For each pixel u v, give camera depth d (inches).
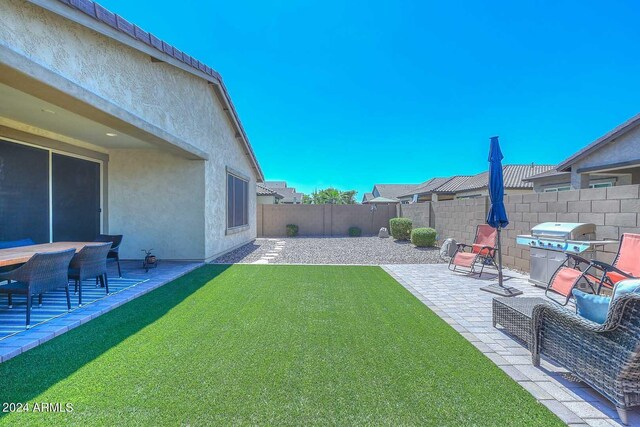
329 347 137.0
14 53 130.4
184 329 155.9
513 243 312.7
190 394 101.5
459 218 429.1
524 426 87.9
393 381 110.3
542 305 116.0
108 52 195.3
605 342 91.9
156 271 292.4
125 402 96.9
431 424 88.5
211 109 365.1
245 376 112.7
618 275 177.6
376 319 172.6
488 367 120.5
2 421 87.6
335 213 744.3
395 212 745.0
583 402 99.4
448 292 230.4
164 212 344.5
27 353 128.9
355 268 322.7
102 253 208.7
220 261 361.7
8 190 240.7
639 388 88.0
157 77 252.8
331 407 95.7
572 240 212.5
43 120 233.1
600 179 541.0
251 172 587.5
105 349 133.2
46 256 159.9
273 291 229.5
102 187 339.0
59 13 148.3
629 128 410.3
